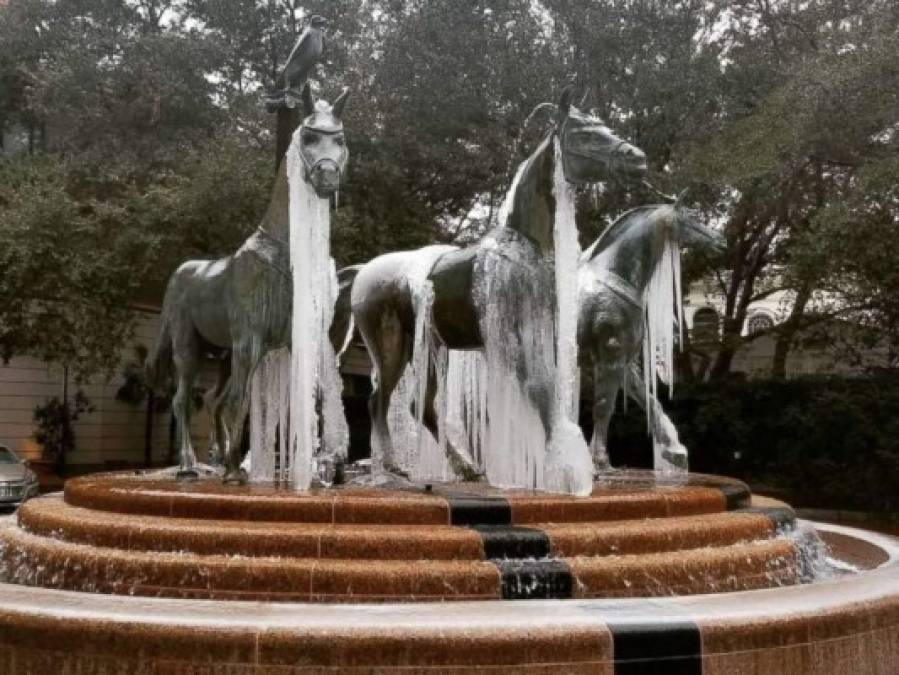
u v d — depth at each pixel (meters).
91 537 5.73
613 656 4.27
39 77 21.11
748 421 19.11
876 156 16.23
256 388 7.99
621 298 9.25
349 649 4.14
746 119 17.50
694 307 24.09
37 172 19.44
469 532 5.39
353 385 26.39
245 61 22.50
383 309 7.81
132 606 4.56
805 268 16.08
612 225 9.63
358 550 5.23
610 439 20.17
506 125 18.58
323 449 8.39
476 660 4.17
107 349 20.14
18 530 6.67
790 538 6.66
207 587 5.07
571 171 7.07
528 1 18.88
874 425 17.17
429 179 19.91
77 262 17.78
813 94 15.44
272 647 4.16
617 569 5.19
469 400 8.70
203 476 8.17
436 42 18.89
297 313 7.09
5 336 19.33
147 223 17.72
